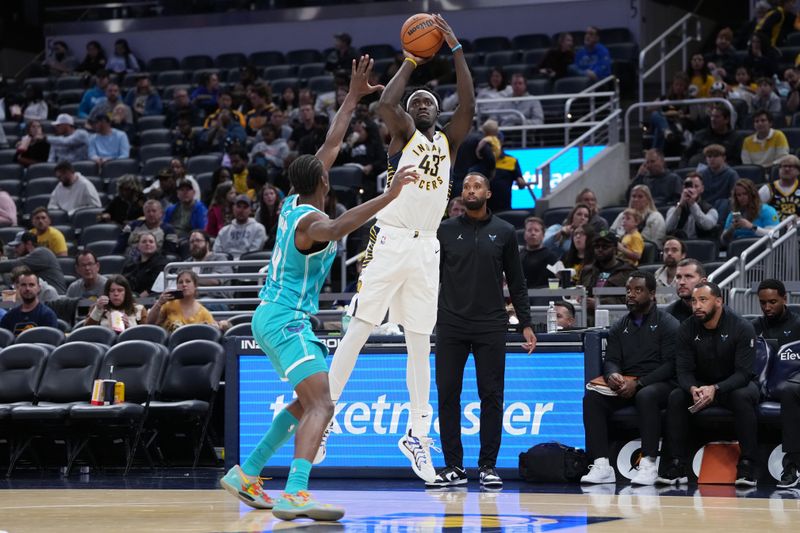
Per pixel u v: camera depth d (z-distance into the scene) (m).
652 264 14.39
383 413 10.11
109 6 28.56
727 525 6.50
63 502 8.22
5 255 17.89
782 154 17.64
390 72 21.95
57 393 12.28
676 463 9.38
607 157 19.48
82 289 15.14
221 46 27.44
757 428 9.52
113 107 24.12
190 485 9.91
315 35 26.70
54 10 28.89
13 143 23.95
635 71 22.78
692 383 9.44
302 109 20.55
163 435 12.63
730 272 13.70
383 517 6.96
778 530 6.25
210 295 15.79
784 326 10.16
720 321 9.52
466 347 9.45
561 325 11.00
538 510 7.40
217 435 13.17
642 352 9.75
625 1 23.97
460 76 8.76
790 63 22.16
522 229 17.25
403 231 8.66
